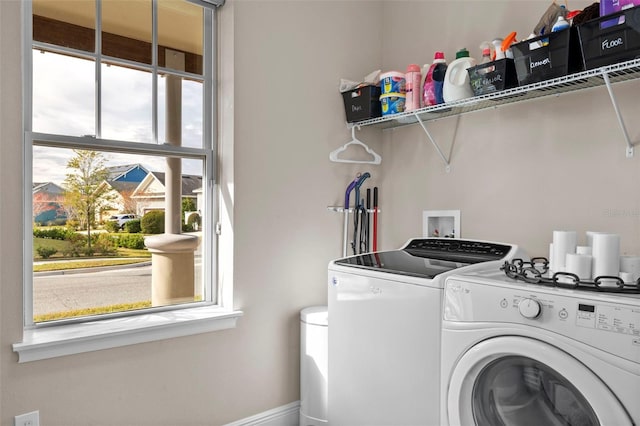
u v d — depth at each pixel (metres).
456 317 1.51
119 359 1.81
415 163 2.57
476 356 1.42
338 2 2.54
